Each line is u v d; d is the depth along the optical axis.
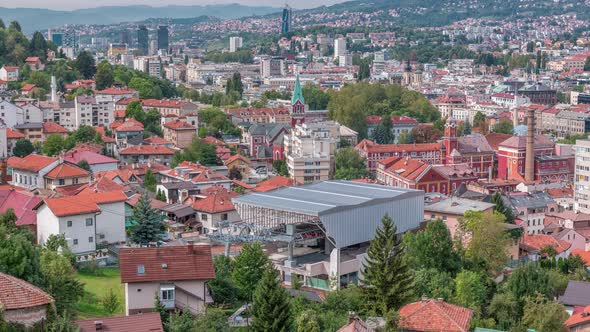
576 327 139.50
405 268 141.00
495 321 148.25
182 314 116.94
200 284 126.38
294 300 137.50
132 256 126.25
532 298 149.62
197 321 113.81
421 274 157.12
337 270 173.75
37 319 94.25
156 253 127.31
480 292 155.62
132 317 101.12
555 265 198.50
